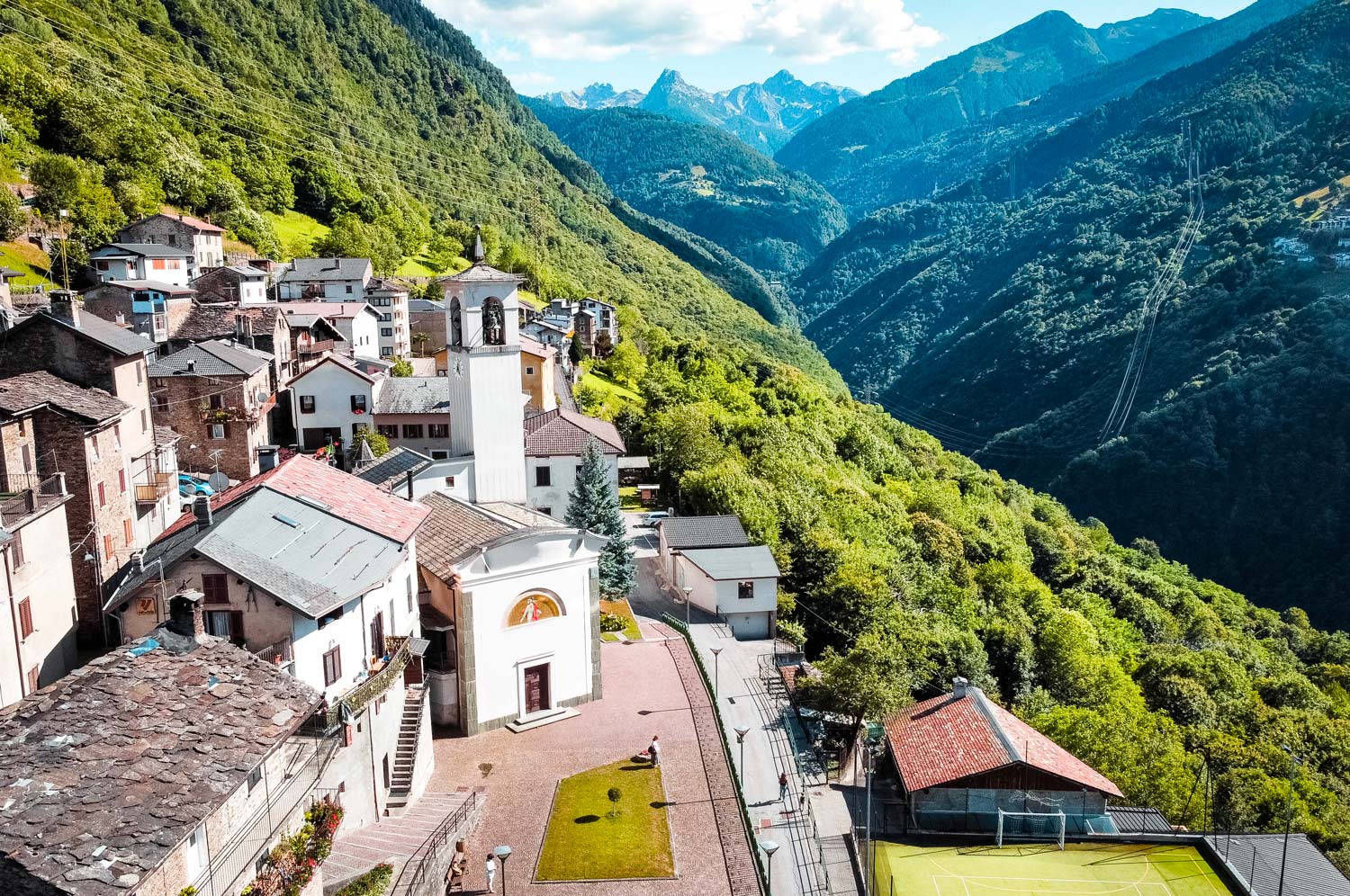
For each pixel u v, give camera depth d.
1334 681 105.94
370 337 124.06
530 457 79.56
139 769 20.72
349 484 42.66
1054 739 58.59
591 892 33.78
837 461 140.88
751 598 69.19
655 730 46.25
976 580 106.56
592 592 48.59
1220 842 44.41
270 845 25.25
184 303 100.69
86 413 42.88
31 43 176.00
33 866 17.52
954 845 42.91
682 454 97.88
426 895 30.53
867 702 52.97
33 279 111.88
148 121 174.50
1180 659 87.19
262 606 31.62
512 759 42.84
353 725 33.38
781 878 38.97
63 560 39.16
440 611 45.91
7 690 33.56
